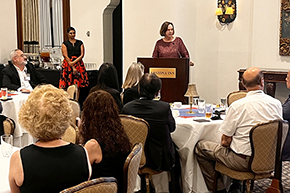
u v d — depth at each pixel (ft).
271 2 20.74
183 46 17.28
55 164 5.10
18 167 5.07
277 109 9.92
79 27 30.35
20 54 18.30
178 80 15.26
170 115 10.16
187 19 23.59
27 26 35.09
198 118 11.73
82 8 29.89
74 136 8.45
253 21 21.49
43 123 5.16
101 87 11.95
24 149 5.25
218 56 23.20
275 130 9.47
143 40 24.30
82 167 5.24
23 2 34.73
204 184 11.16
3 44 25.79
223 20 22.56
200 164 11.08
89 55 30.09
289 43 20.12
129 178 6.38
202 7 23.57
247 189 9.98
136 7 24.30
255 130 9.27
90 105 6.77
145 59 15.42
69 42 23.41
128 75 12.66
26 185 5.00
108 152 6.57
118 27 30.40
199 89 24.29
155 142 10.05
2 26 25.66
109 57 30.17
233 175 9.99
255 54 21.62
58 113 5.26
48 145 5.31
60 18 34.19
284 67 20.59
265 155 9.59
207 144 10.68
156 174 10.79
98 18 29.12
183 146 11.02
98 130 6.64
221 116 12.12
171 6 22.94
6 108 14.16
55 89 5.52
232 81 22.75
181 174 11.31
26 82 18.48
